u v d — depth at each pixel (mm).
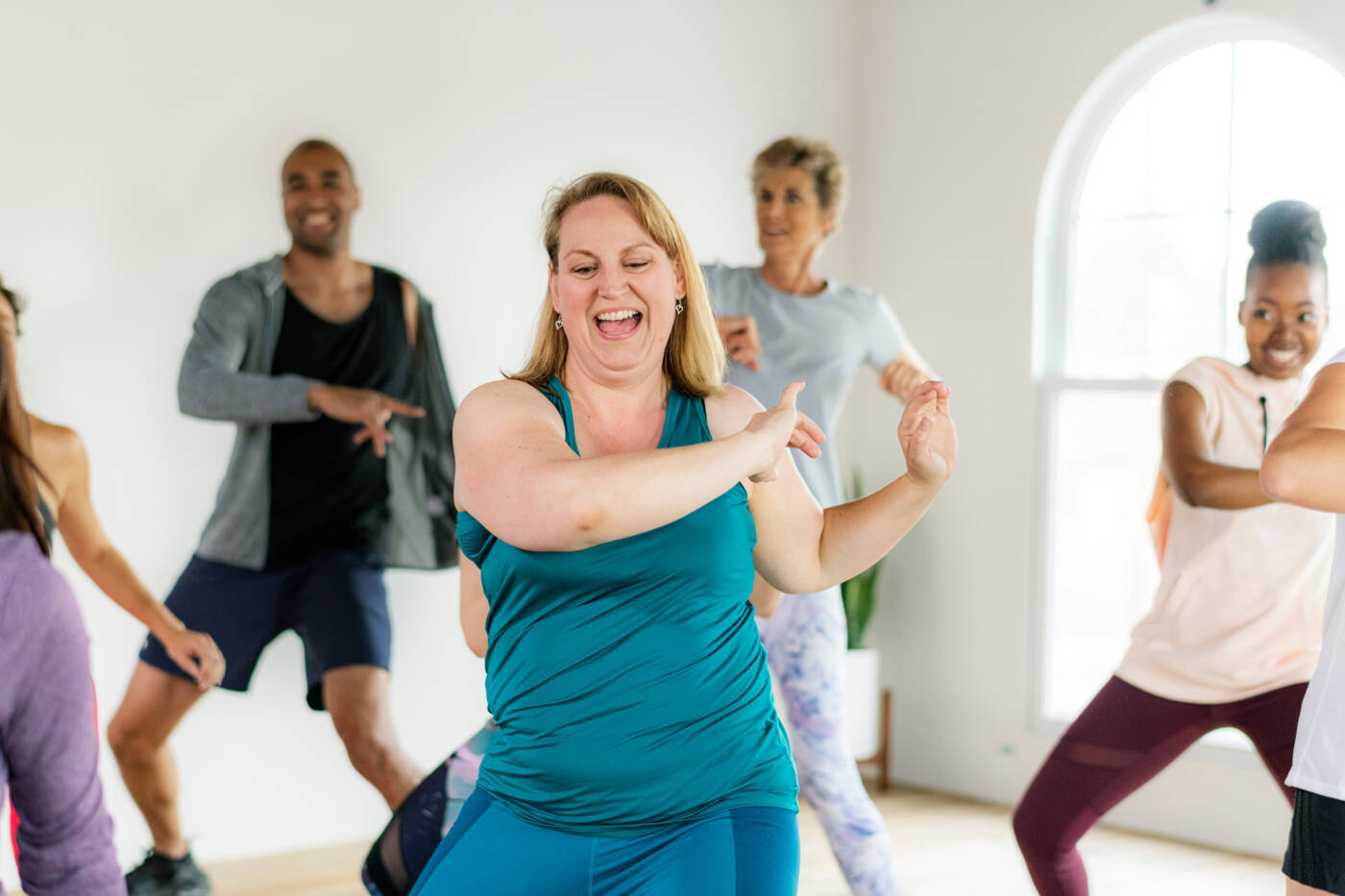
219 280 3678
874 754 4863
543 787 1596
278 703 3781
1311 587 2777
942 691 4879
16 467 1284
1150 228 4445
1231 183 4262
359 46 3912
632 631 1561
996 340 4719
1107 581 4559
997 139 4703
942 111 4852
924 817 4535
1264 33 4156
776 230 3332
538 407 1585
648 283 1654
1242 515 2803
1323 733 1718
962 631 4820
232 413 3678
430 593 4047
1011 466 4691
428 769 4043
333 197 3842
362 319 3895
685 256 1726
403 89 3996
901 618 4988
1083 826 2801
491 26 4176
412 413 3986
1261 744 2768
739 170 4805
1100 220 4562
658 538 1556
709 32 4699
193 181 3643
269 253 3760
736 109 4785
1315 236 2875
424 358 4020
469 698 4129
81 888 1304
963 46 4785
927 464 1757
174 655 3496
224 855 3727
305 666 3811
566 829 1593
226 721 3699
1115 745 2820
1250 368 2961
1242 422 2941
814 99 5012
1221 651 2777
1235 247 4254
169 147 3609
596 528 1407
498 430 1514
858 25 5109
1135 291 4488
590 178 1701
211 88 3668
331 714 3811
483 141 4168
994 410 4734
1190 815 4273
